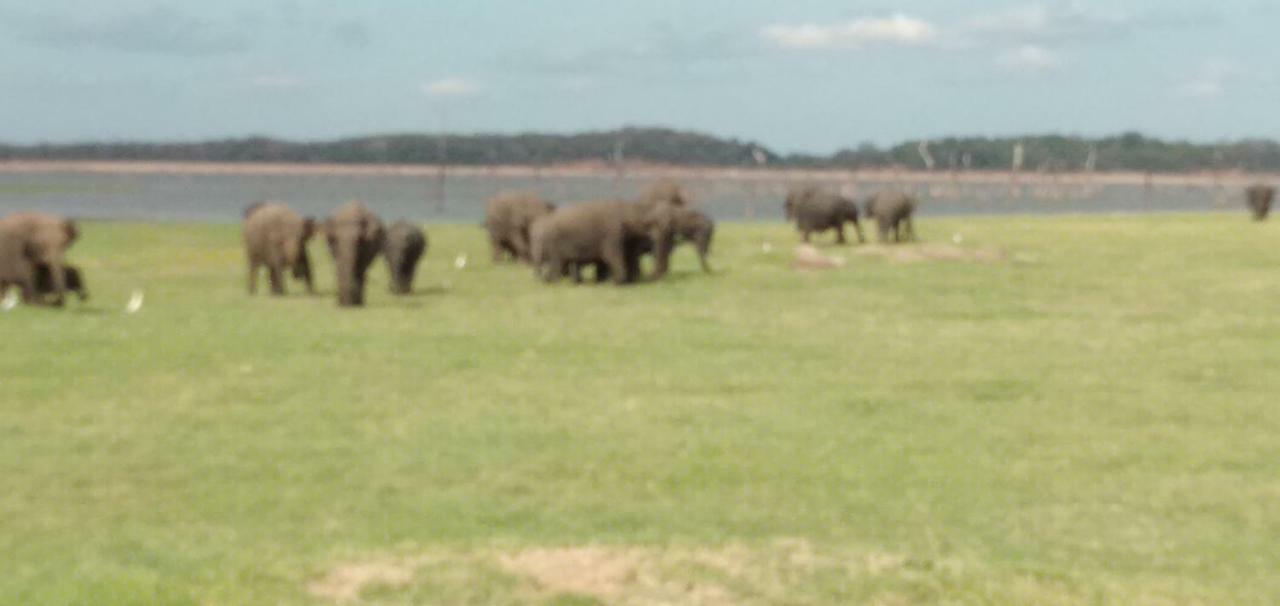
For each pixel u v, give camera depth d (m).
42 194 137.00
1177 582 9.57
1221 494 12.34
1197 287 29.48
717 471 12.92
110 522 11.02
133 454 13.42
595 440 14.18
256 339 20.81
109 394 16.50
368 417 15.30
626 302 26.39
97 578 9.04
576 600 8.72
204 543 10.30
